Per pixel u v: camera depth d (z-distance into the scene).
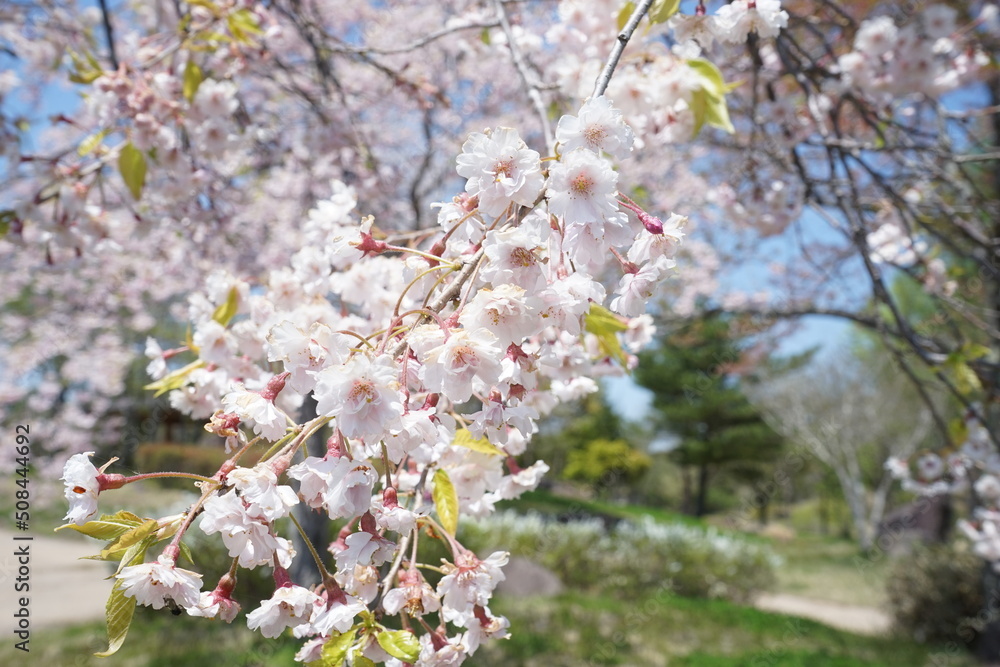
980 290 6.18
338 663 0.91
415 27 6.64
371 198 4.05
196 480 0.89
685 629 8.05
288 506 0.87
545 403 1.64
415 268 1.23
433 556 5.05
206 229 3.52
